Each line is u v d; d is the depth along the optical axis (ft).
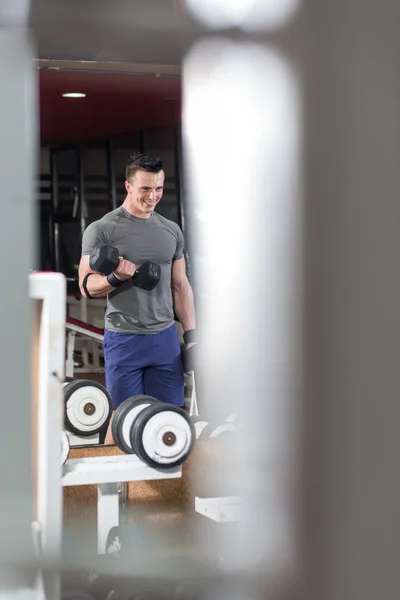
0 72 4.75
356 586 6.13
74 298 31.30
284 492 6.83
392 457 5.91
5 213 4.82
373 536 6.02
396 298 5.74
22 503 5.11
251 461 8.84
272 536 7.41
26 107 4.80
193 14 12.74
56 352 5.59
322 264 5.80
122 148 34.99
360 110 5.72
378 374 5.79
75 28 12.82
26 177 4.82
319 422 6.07
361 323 5.75
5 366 4.92
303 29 5.81
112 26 12.94
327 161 5.76
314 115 5.82
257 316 12.37
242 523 8.71
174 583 8.33
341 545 6.15
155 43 13.80
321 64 5.71
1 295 4.87
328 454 6.11
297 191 5.89
